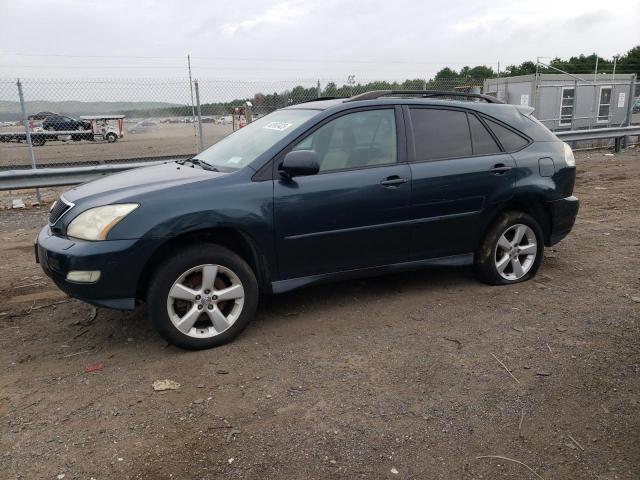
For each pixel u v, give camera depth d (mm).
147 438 2844
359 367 3564
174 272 3645
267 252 3963
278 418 3010
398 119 4457
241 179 3883
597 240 6609
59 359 3721
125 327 4223
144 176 4191
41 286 5176
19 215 8641
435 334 4047
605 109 19625
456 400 3180
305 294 4867
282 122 4488
